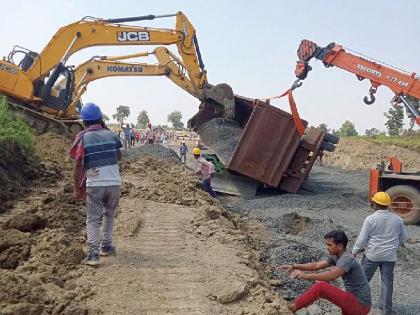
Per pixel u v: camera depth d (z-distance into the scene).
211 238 8.16
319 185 18.92
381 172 12.98
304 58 15.46
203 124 19.33
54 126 17.06
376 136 42.09
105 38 18.20
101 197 5.87
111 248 6.43
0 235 6.27
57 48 18.03
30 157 12.35
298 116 14.98
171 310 5.00
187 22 18.61
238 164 15.48
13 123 13.43
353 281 5.30
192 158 29.97
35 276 5.20
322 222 11.44
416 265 8.52
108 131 6.00
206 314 4.97
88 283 5.39
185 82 19.33
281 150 15.46
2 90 17.27
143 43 18.36
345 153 31.28
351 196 15.38
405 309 6.68
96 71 20.12
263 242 9.74
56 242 6.24
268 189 16.73
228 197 15.80
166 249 7.11
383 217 6.48
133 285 5.49
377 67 14.78
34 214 7.43
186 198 10.96
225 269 6.38
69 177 12.36
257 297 5.66
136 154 20.44
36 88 18.12
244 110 18.95
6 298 4.58
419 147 31.61
